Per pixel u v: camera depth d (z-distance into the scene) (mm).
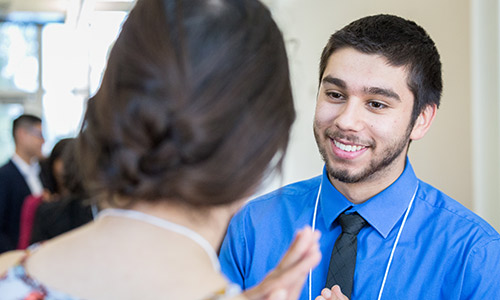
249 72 568
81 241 592
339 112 1389
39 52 7520
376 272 1421
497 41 2346
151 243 575
